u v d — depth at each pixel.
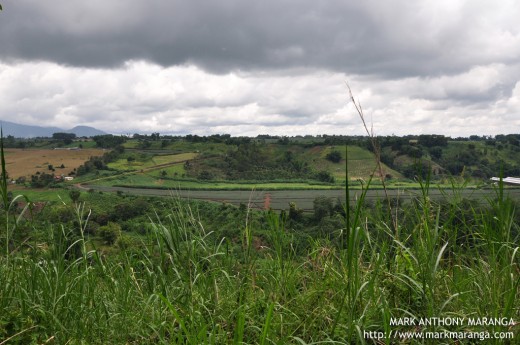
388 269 3.32
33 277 3.39
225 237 3.77
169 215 3.79
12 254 3.49
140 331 3.24
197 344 2.58
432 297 2.83
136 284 3.79
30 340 2.97
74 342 3.05
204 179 124.56
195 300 3.33
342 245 3.48
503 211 2.95
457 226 3.31
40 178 114.19
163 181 122.62
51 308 3.25
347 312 3.04
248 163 145.00
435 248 3.14
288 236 3.97
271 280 3.60
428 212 3.22
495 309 2.67
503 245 2.87
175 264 3.62
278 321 3.06
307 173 131.25
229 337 3.05
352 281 2.87
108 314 3.40
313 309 3.24
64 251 3.66
